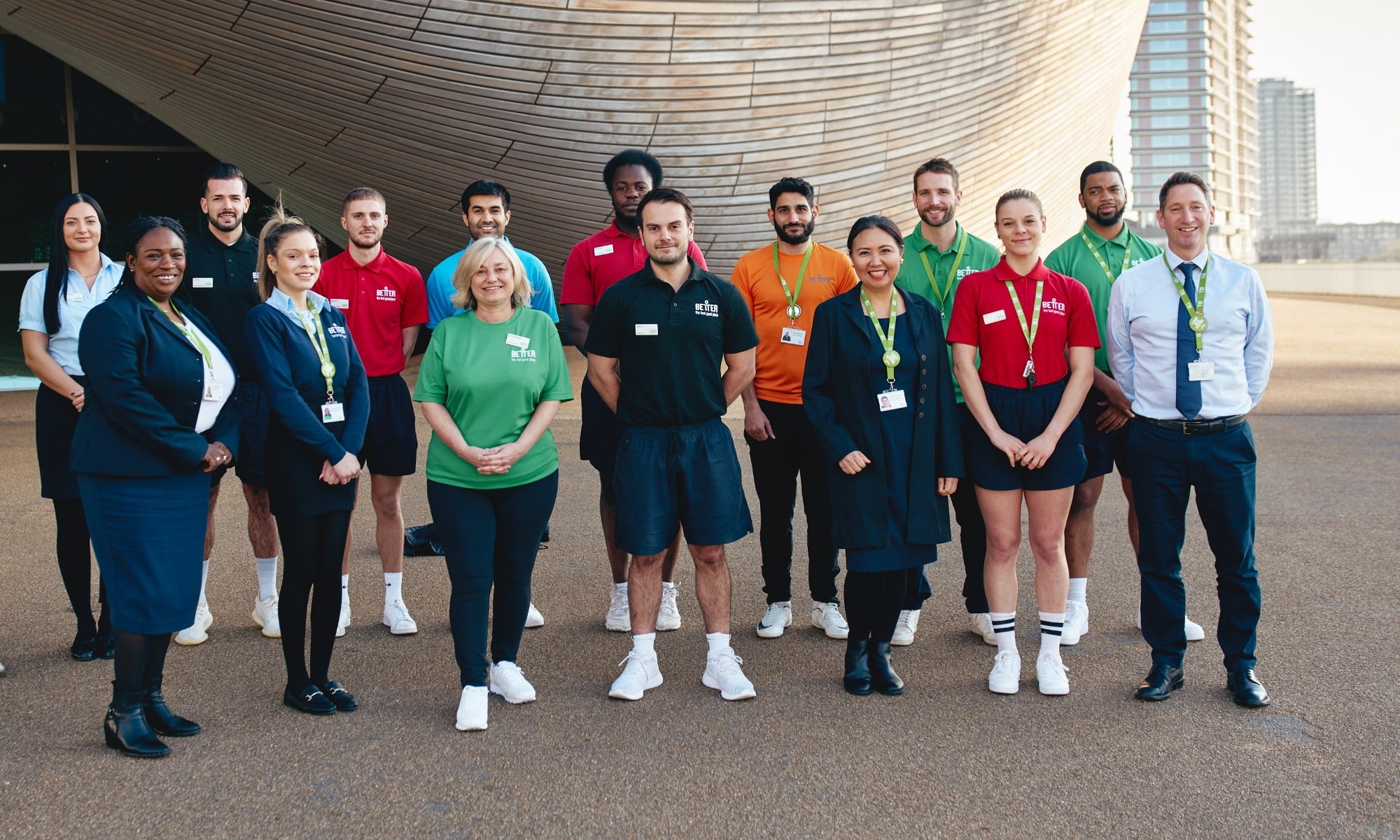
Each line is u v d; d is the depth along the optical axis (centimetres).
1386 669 366
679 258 356
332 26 1006
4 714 338
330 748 312
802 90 1106
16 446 859
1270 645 392
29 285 390
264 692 360
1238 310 349
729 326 364
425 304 446
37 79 1400
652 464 358
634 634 363
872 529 352
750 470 769
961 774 291
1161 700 345
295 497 336
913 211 1295
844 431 359
